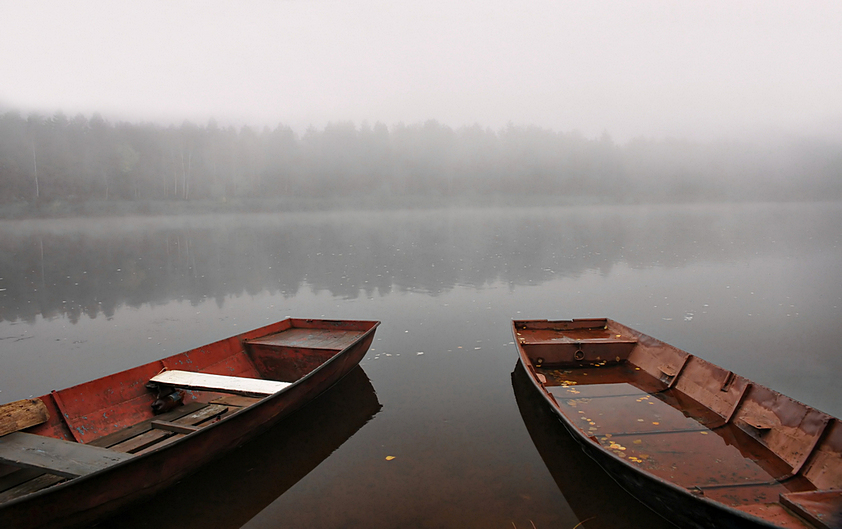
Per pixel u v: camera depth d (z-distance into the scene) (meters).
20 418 4.50
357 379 7.27
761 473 4.12
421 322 10.77
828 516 3.01
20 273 19.08
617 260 19.62
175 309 12.95
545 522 3.88
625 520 3.88
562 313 11.38
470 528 3.82
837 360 7.91
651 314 11.09
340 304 12.93
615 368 7.04
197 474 4.75
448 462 4.88
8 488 3.93
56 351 9.49
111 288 15.88
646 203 89.75
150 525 4.03
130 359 9.02
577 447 5.07
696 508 3.29
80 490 3.48
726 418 5.10
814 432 4.12
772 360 7.96
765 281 14.77
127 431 5.03
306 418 5.95
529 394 6.57
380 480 4.58
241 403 5.95
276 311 12.44
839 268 16.75
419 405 6.31
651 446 4.64
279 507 4.21
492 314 11.39
